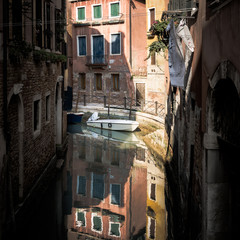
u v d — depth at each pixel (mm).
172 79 9547
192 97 7746
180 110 10453
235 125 4969
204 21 6141
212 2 5336
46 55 10664
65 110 16328
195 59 7434
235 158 5117
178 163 10562
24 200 8664
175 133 11914
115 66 26391
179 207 9297
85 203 10062
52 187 11172
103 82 27266
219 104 5617
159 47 13008
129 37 25672
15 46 7570
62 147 14703
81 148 16766
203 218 5930
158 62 22438
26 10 8703
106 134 20359
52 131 12891
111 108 24938
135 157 15305
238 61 4176
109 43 26594
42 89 10867
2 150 6867
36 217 9000
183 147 9641
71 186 11344
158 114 20406
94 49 27594
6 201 7258
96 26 27203
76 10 28250
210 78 5590
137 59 25391
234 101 5020
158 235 8242
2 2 6770
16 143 8359
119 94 26266
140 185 11703
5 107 6977
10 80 7414
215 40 5320
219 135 5660
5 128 7012
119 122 21172
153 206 10008
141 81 24375
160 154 15102
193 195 7363
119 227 8664
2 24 6750
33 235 8016
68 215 9227
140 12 26656
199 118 6742
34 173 9922
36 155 10172
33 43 9633
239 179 5168
